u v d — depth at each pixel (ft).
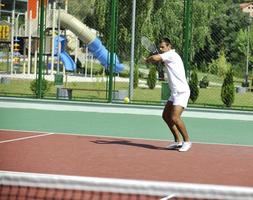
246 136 39.73
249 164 27.55
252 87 98.99
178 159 28.22
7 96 62.80
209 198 17.88
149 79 91.76
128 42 96.07
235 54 111.14
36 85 62.64
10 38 101.45
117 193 18.24
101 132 39.06
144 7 97.66
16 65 125.49
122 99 62.03
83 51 129.70
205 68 90.94
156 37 98.37
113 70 60.59
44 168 24.25
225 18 107.65
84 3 140.46
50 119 46.06
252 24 114.11
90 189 18.56
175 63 29.66
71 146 31.40
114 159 27.48
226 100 61.57
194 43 91.97
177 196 18.03
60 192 18.16
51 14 108.17
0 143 31.76
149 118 49.32
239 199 17.78
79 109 54.54
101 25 98.27
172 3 98.73
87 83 91.91
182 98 30.07
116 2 58.29
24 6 117.80
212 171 25.30
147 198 17.79
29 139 33.81
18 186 18.63
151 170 24.93
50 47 90.33
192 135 39.40
